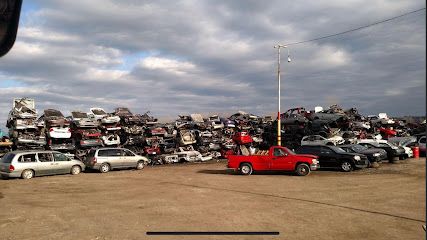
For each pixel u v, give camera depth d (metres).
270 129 48.47
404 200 12.91
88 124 37.38
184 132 42.62
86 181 19.80
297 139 44.81
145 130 42.97
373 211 11.10
